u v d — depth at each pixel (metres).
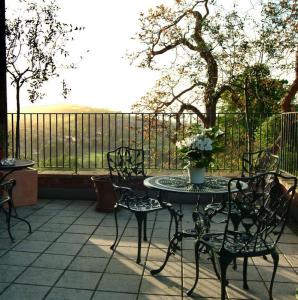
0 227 4.75
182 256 3.84
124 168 4.74
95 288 3.10
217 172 6.45
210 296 2.99
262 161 4.79
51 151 6.64
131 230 4.69
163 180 3.90
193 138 3.63
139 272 3.43
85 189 6.27
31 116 6.62
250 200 2.61
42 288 3.09
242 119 7.06
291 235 4.54
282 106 8.74
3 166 4.50
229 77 8.19
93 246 4.10
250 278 3.34
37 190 6.08
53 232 4.57
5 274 3.36
